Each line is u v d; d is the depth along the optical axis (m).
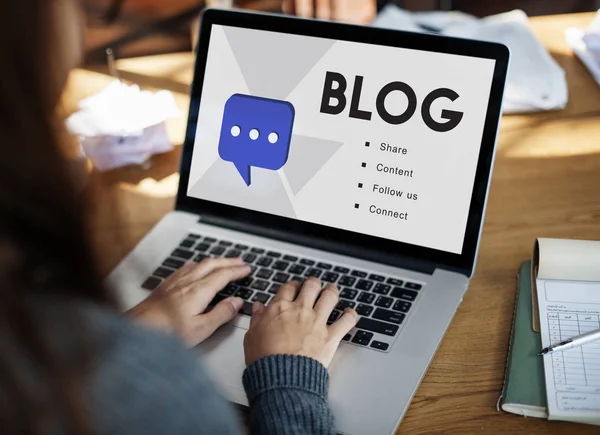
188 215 1.07
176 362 0.50
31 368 0.41
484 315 0.88
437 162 0.94
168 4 3.12
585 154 1.14
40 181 0.42
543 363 0.78
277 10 3.09
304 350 0.78
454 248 0.93
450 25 1.40
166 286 0.91
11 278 0.41
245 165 1.04
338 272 0.94
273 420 0.68
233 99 1.04
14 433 0.41
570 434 0.73
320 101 1.00
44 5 0.42
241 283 0.94
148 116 1.17
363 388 0.78
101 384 0.46
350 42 0.99
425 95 0.95
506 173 1.12
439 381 0.80
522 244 0.99
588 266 0.86
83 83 1.33
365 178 0.97
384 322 0.86
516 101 1.22
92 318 0.47
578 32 1.39
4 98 0.41
